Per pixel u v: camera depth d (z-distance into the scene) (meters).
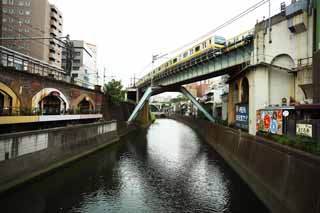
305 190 8.94
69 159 19.11
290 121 14.16
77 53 64.81
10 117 16.02
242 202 12.23
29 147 14.34
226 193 13.47
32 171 14.48
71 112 26.62
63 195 12.88
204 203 12.20
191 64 32.72
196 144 31.17
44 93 22.44
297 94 19.00
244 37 22.91
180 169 18.48
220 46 30.05
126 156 22.89
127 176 16.48
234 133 22.05
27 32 56.50
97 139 26.16
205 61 30.00
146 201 12.42
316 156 8.80
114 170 17.86
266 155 13.52
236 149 20.50
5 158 12.27
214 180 15.77
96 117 31.20
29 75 20.30
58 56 63.91
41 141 15.65
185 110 87.62
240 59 23.80
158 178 16.20
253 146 16.25
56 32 63.38
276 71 20.12
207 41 30.98
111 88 39.84
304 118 13.43
